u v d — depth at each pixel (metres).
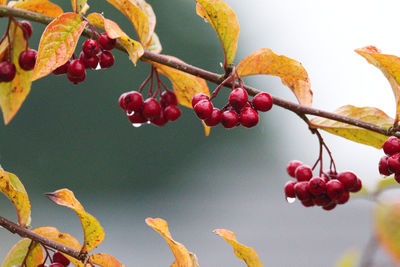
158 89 3.24
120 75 24.55
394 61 2.52
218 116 2.59
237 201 23.17
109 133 24.55
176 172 25.52
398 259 3.31
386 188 3.48
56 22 2.47
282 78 2.96
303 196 3.16
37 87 23.22
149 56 2.85
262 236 18.14
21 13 2.79
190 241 17.17
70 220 17.33
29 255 2.75
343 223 20.41
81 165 24.12
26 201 2.63
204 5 2.64
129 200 23.47
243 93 2.57
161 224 2.50
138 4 2.95
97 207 21.98
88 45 2.70
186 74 3.09
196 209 21.86
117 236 17.53
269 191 24.44
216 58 26.44
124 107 3.16
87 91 24.19
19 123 22.95
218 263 14.74
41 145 23.39
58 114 23.62
